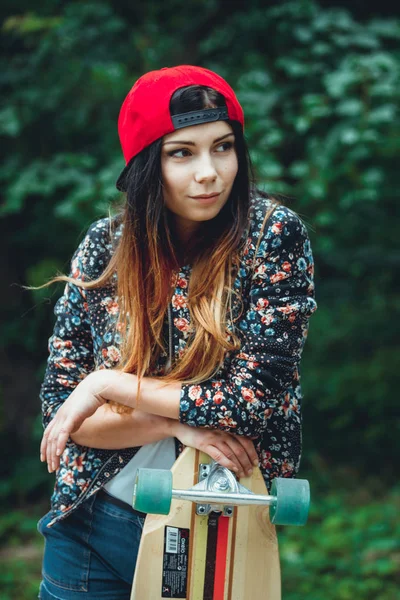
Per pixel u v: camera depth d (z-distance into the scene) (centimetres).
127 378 157
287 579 369
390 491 492
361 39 432
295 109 440
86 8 455
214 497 146
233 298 157
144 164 154
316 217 421
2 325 511
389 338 544
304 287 158
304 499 144
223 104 151
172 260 159
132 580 168
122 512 167
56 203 473
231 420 150
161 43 473
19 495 475
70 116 449
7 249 510
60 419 158
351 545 399
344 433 537
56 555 173
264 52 471
